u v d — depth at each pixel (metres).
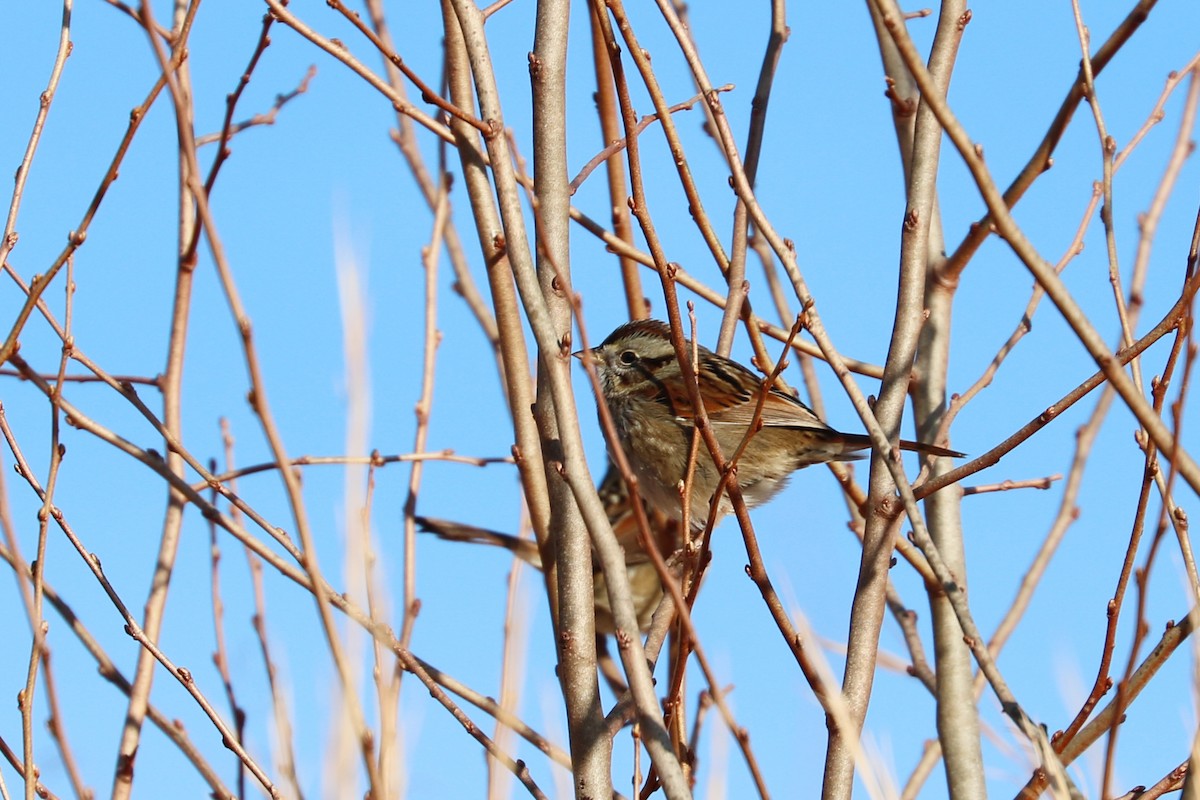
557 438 7.86
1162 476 7.26
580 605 7.60
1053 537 9.70
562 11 8.34
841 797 7.11
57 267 7.90
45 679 7.41
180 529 9.18
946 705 8.77
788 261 7.00
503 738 6.05
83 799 7.27
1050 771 5.45
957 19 8.91
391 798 5.31
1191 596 5.98
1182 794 5.58
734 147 7.23
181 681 7.66
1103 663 7.11
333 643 5.25
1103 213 7.69
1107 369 5.54
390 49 7.59
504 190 7.20
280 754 5.86
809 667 7.03
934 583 9.06
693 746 7.92
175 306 9.58
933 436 9.83
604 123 10.82
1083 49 8.10
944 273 10.09
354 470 5.27
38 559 7.41
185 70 9.79
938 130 8.64
